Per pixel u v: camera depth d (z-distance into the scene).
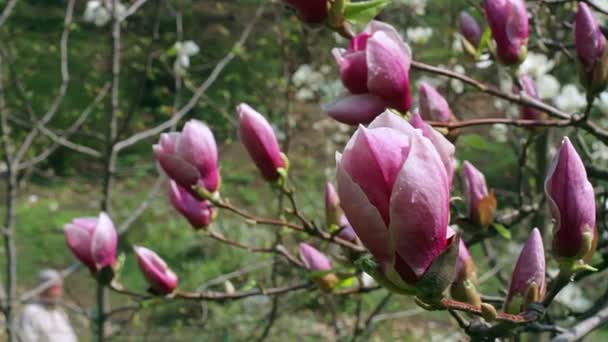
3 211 11.77
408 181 1.15
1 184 11.88
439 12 5.57
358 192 1.17
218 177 2.26
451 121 2.00
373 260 1.24
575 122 1.95
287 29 5.76
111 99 5.15
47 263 10.69
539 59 3.57
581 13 1.86
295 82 5.89
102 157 5.29
